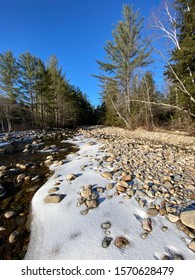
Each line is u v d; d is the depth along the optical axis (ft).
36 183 13.14
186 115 38.14
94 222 7.75
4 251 6.80
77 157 19.48
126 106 56.85
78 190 10.59
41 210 9.07
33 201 10.27
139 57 48.80
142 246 6.42
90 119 136.77
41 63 67.10
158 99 52.54
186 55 28.91
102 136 40.55
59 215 8.45
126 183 10.96
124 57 51.93
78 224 7.70
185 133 37.86
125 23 50.70
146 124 51.75
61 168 15.75
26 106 74.23
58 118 83.20
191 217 7.29
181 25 29.68
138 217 8.02
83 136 41.19
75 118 96.43
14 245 7.09
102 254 6.19
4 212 9.51
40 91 68.54
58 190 10.80
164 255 6.06
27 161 19.58
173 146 26.68
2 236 7.66
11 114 72.08
